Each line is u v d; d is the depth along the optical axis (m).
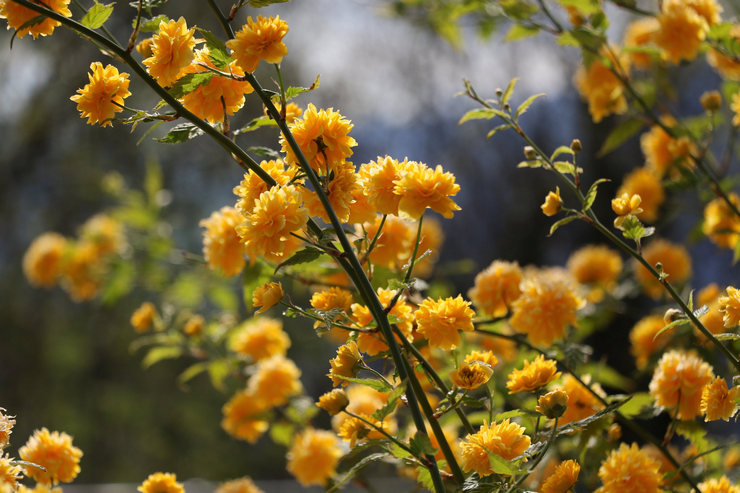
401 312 1.92
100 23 1.93
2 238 9.37
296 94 1.90
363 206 1.93
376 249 2.15
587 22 2.50
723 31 2.35
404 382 1.82
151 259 3.81
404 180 1.88
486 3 2.66
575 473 1.91
